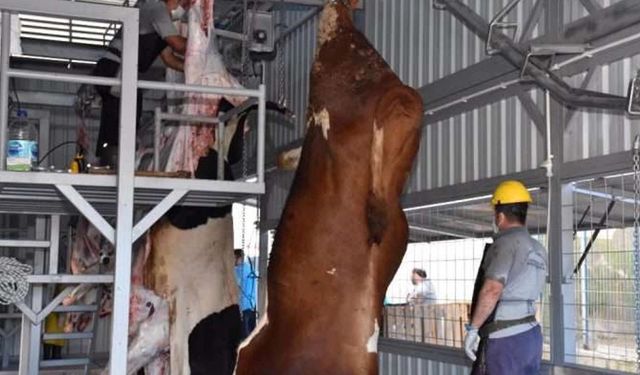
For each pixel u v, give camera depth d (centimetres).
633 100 409
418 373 636
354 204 296
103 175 363
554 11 493
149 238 478
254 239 1042
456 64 605
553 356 487
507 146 550
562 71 489
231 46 702
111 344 351
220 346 481
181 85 378
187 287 477
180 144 472
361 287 296
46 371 743
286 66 895
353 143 295
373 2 730
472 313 461
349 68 306
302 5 733
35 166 377
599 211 484
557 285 488
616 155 448
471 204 616
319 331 295
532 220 549
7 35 346
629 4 430
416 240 681
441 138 626
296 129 867
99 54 780
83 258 596
